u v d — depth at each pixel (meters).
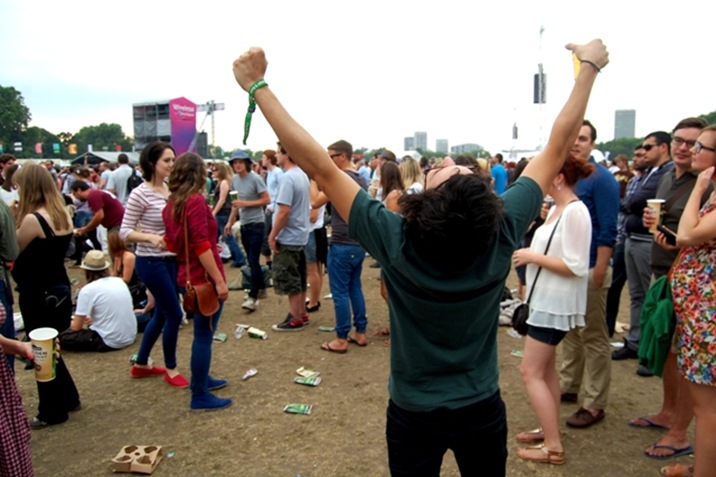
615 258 5.32
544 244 3.03
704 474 2.47
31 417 3.83
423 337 1.58
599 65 1.79
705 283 2.48
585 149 3.51
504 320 5.82
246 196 6.50
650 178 4.49
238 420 3.77
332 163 1.62
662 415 3.57
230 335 5.69
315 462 3.22
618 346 5.16
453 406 1.58
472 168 2.82
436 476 1.71
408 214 1.52
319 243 6.42
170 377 4.36
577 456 3.23
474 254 1.47
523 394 4.17
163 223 4.07
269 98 1.64
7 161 8.55
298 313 5.84
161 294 4.12
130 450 3.28
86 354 5.11
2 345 2.32
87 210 9.72
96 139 104.38
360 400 4.08
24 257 3.65
